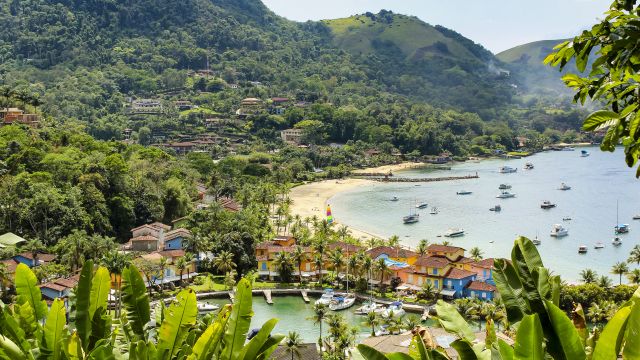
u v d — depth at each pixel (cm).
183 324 1277
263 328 1237
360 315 9181
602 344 856
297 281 11025
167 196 14375
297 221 14988
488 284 10000
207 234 12350
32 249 9981
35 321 1399
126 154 18050
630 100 1078
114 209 12950
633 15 1031
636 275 8769
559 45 1108
